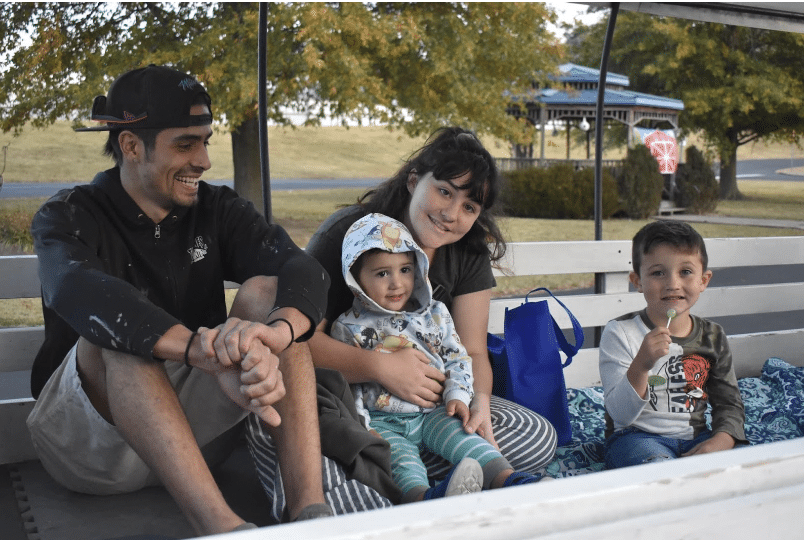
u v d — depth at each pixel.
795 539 1.04
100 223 2.15
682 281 2.57
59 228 2.03
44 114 16.39
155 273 2.23
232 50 14.96
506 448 2.40
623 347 2.64
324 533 0.82
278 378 1.75
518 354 2.68
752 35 27.06
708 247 3.80
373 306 2.46
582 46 31.08
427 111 17.66
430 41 16.98
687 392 2.59
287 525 0.84
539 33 20.64
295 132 50.25
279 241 2.30
